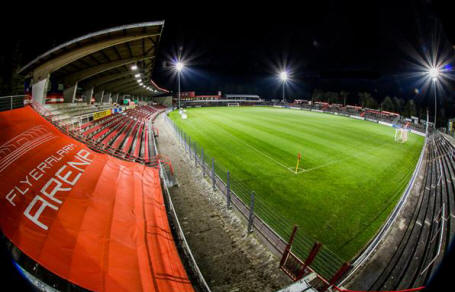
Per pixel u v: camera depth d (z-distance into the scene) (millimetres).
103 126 18750
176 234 7875
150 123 32156
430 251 6816
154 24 14891
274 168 15188
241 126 31094
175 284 5586
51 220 5531
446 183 12484
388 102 58281
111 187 8789
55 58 13539
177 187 11828
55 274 4305
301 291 4895
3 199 5125
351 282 6320
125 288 4863
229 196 9680
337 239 8531
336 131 29484
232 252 7332
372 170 15500
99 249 5555
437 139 26016
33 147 8211
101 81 27734
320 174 14430
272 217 9641
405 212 9805
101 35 14148
